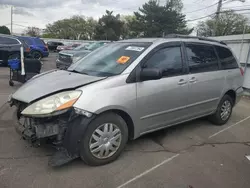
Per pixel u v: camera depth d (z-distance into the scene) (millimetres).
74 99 2730
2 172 2775
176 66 3709
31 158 3104
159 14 39688
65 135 2768
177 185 2723
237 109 6328
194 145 3807
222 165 3219
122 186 2658
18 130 2941
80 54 10844
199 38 4328
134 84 3150
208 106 4375
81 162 3082
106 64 3475
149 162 3188
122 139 3154
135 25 42781
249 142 4062
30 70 7180
